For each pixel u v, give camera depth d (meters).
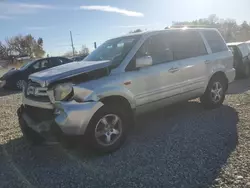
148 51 4.63
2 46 66.69
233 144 3.94
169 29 5.17
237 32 51.06
